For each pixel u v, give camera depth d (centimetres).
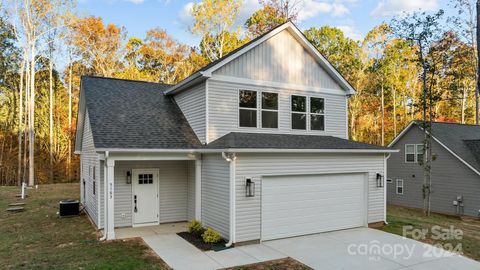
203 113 1151
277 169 1000
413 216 1780
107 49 3272
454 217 1872
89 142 1317
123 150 959
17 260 783
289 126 1281
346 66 3625
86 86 1346
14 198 1770
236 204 930
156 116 1253
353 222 1165
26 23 2584
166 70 3569
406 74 3641
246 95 1201
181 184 1239
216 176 1012
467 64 2130
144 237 1005
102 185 1070
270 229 993
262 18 2791
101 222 1070
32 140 2475
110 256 812
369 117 3734
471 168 1830
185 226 1155
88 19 3092
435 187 2039
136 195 1165
